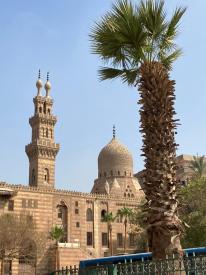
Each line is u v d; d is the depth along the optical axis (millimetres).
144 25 15977
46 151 91688
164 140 14391
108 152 105750
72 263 71688
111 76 17641
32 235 60688
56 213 80000
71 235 80562
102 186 102125
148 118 14742
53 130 95938
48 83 101438
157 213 13578
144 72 15305
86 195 85625
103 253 83750
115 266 16281
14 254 61281
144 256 27781
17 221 61500
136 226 84562
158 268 12742
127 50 16531
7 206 73938
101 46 16453
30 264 69938
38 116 94875
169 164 14148
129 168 105125
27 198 76812
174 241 13219
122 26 15594
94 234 84125
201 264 12523
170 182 13914
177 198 14008
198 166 69438
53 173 91125
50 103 99188
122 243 86500
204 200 47938
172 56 17359
